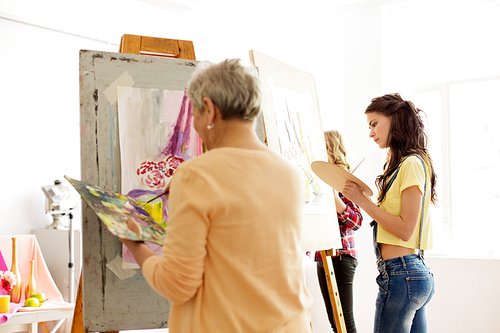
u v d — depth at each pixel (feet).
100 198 3.92
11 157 13.33
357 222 8.54
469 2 12.10
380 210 5.92
